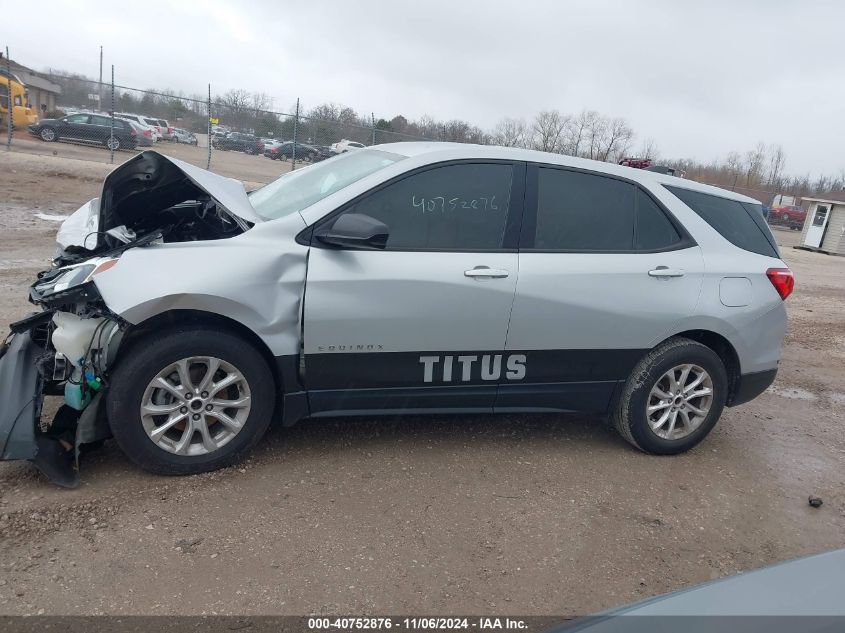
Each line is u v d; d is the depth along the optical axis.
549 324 3.98
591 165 4.25
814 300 12.65
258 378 3.60
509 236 3.95
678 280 4.26
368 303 3.64
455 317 3.79
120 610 2.62
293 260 3.58
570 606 2.90
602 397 4.29
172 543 3.05
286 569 2.95
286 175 4.83
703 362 4.38
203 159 26.62
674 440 4.45
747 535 3.63
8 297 6.50
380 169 3.88
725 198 4.71
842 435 5.27
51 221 11.83
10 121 20.61
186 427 3.54
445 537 3.30
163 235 3.86
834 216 29.50
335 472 3.81
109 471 3.58
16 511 3.16
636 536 3.50
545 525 3.50
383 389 3.84
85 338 3.32
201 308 3.38
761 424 5.34
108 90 25.73
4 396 3.33
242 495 3.48
